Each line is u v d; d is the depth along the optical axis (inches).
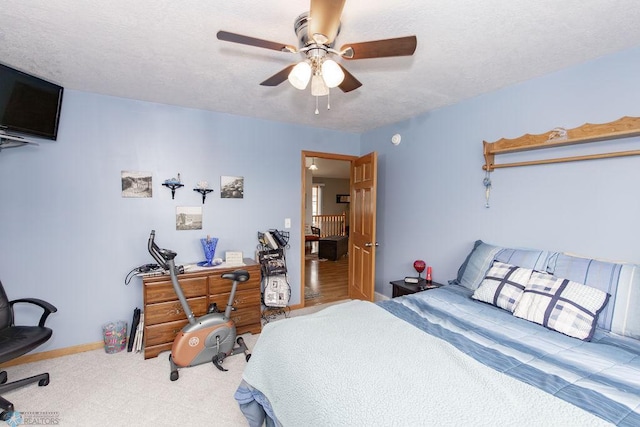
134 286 114.7
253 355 66.0
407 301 84.0
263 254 132.3
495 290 80.3
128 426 71.4
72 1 57.0
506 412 38.1
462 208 113.7
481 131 106.6
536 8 58.7
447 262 119.9
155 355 103.6
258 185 139.3
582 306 64.8
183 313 108.0
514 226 97.7
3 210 95.2
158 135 117.2
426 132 127.6
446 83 95.8
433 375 46.6
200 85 99.0
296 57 78.9
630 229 74.2
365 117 135.1
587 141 80.5
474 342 59.4
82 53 77.7
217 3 57.7
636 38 69.3
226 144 130.8
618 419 37.0
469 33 67.6
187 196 123.5
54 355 102.8
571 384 44.9
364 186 148.1
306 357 53.4
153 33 68.4
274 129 142.3
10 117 86.3
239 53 77.4
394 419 37.8
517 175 96.8
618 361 52.1
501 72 87.8
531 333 63.7
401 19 62.3
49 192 100.8
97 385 87.4
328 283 202.2
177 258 122.5
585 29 65.9
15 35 69.2
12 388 80.0
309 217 358.0
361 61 80.6
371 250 137.3
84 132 105.2
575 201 83.9
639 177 72.7
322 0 43.6
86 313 107.6
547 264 82.0
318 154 155.3
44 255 100.8
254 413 64.6
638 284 64.8
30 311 99.6
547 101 88.7
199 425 72.0
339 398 42.7
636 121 70.1
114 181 110.4
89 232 107.2
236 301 118.6
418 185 132.0
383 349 55.3
